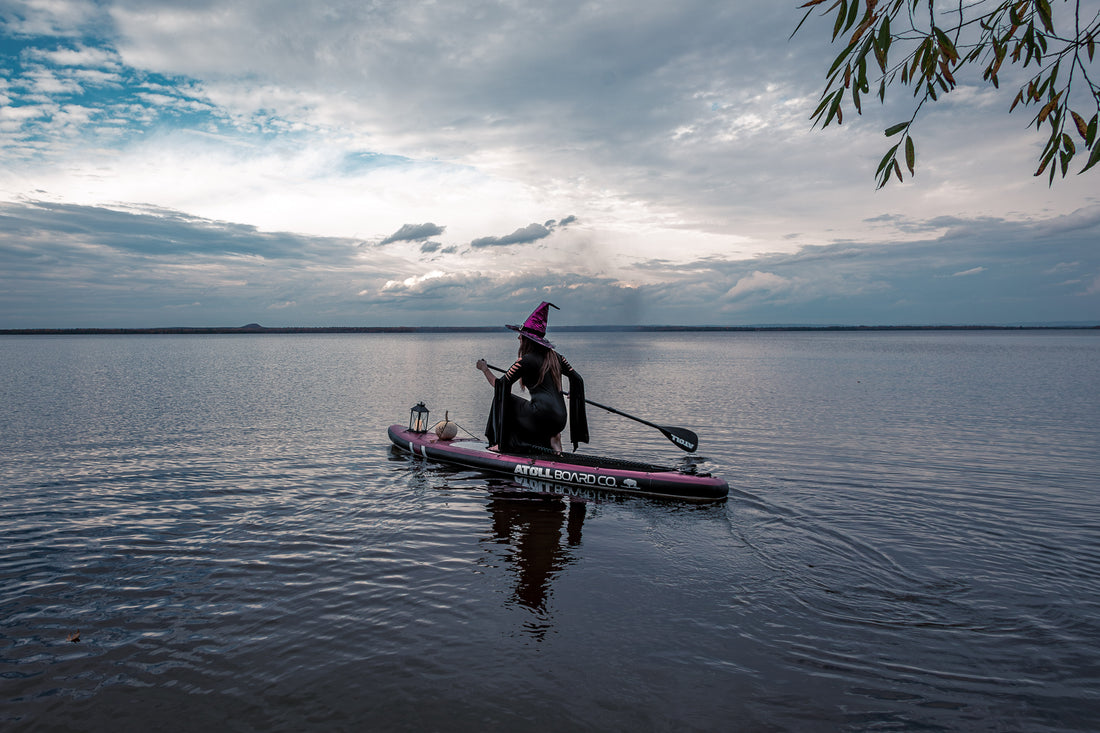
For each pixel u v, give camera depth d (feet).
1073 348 251.80
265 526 18.94
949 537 18.10
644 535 18.39
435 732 8.85
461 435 33.35
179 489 23.76
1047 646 11.46
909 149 8.79
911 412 49.88
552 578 14.84
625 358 171.73
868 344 335.06
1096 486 24.73
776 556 16.48
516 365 28.19
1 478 25.55
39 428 39.75
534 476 25.63
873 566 15.71
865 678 10.34
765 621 12.48
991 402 57.88
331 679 10.29
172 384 76.07
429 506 21.53
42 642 11.52
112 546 16.98
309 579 14.66
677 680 10.26
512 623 12.37
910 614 12.83
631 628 12.18
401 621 12.46
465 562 15.92
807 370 112.88
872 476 26.63
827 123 8.89
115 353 189.88
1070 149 8.21
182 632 11.95
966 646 11.45
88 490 23.54
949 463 29.43
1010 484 25.12
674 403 56.59
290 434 37.83
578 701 9.64
